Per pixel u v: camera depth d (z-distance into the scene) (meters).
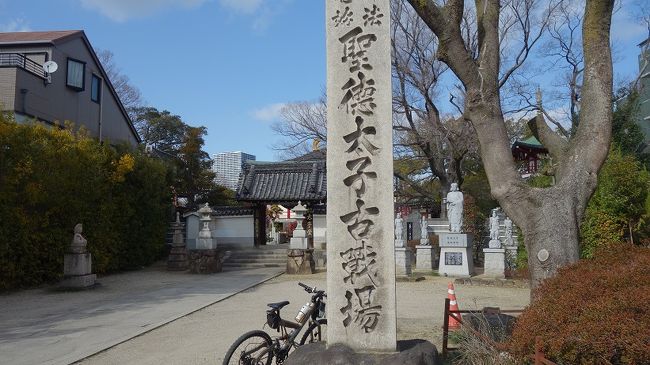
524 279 16.19
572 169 6.63
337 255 4.91
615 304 3.84
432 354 4.89
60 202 14.86
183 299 12.36
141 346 7.57
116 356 7.01
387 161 4.91
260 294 13.45
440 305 11.61
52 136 14.92
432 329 8.58
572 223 6.36
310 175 24.08
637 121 23.88
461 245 18.14
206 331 8.63
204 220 20.00
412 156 30.39
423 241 20.78
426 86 25.86
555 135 7.66
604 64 6.95
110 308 11.07
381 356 4.68
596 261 5.04
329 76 5.07
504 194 6.70
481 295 13.45
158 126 39.47
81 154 15.67
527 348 4.23
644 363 3.50
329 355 4.66
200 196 34.44
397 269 17.47
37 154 13.75
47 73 20.69
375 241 4.87
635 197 16.09
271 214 37.22
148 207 21.11
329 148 5.00
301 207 19.94
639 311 3.77
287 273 18.91
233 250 23.16
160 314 10.27
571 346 3.80
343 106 5.02
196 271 18.89
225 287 14.80
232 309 10.99
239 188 24.00
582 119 6.94
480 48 7.41
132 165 18.53
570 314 4.04
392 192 4.88
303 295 13.20
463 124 25.81
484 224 25.28
